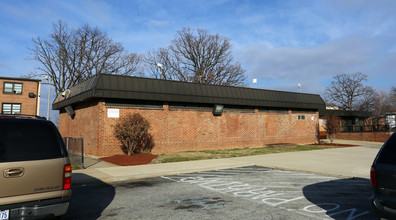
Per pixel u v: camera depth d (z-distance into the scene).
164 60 50.84
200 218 5.46
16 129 4.51
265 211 5.94
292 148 22.36
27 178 4.36
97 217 5.59
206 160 14.95
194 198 7.13
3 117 4.55
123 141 16.19
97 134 16.17
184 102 19.88
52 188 4.61
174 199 7.03
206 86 20.53
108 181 9.63
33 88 39.16
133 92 16.86
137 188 8.44
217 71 49.97
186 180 9.75
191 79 49.31
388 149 4.44
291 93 26.31
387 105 53.03
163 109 18.75
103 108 16.34
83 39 41.94
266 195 7.45
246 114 23.36
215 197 7.23
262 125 24.34
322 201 6.78
